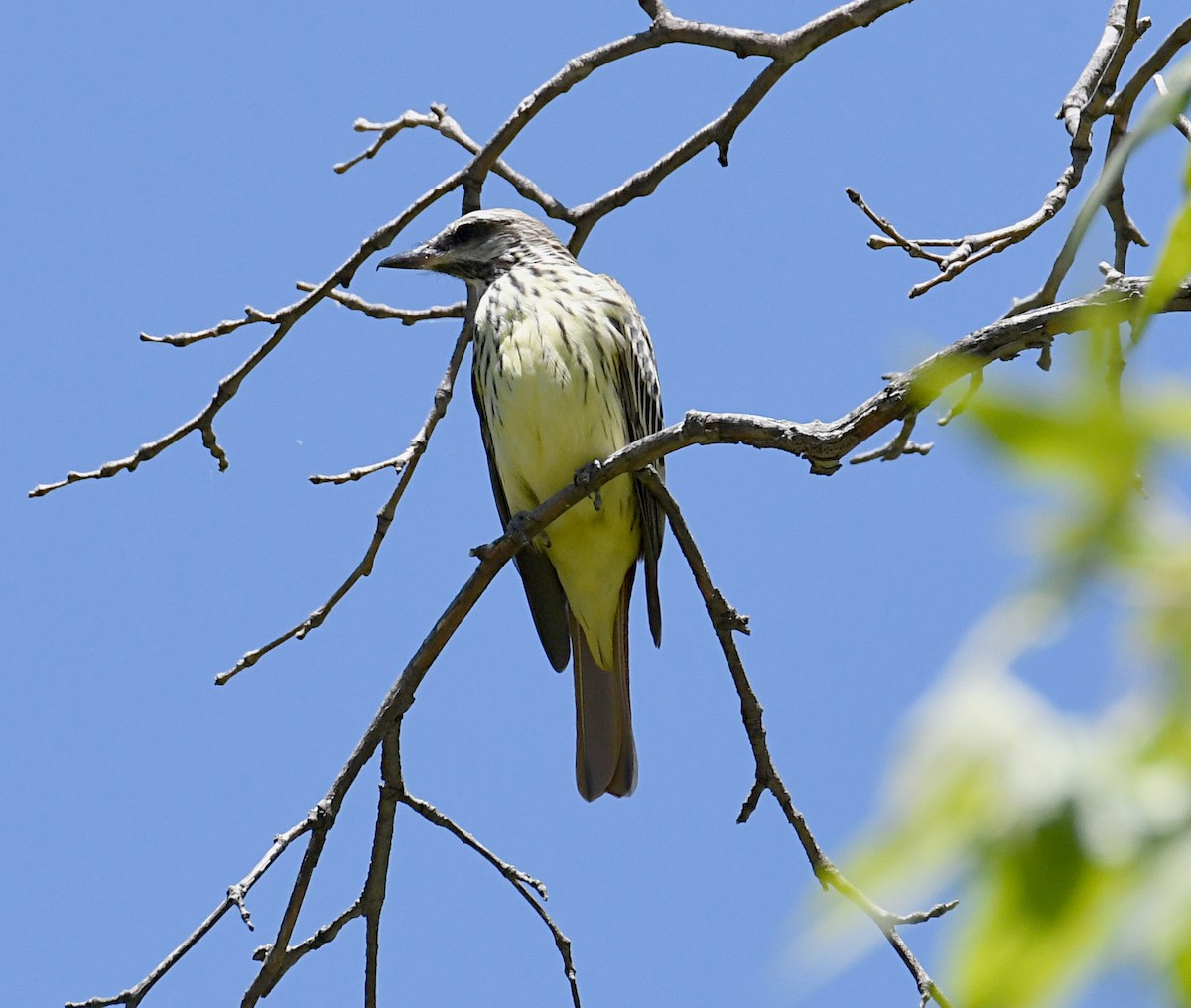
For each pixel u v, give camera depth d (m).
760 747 9.98
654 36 12.59
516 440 13.60
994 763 2.42
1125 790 2.38
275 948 9.79
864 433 8.19
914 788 2.44
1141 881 2.32
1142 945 2.28
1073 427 2.51
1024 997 2.30
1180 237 2.93
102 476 11.66
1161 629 2.43
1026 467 2.52
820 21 12.36
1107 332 2.70
